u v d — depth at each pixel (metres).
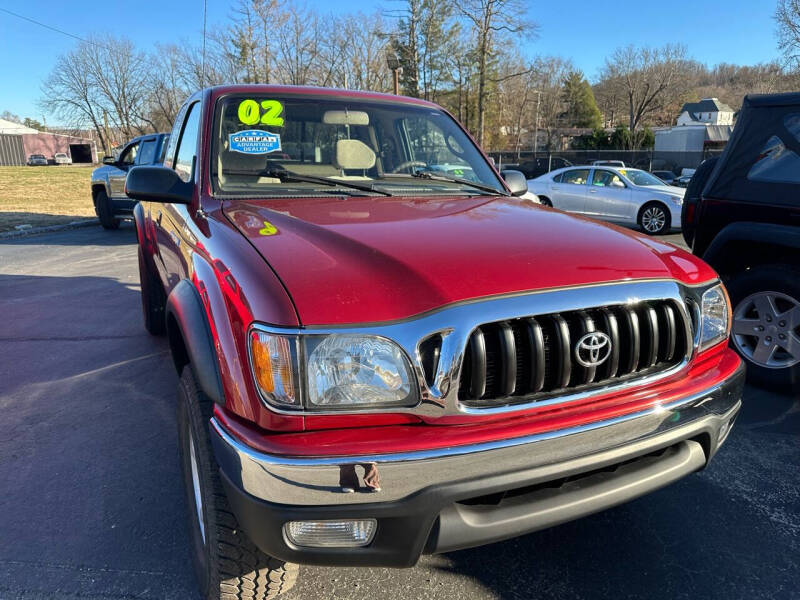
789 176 3.69
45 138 78.75
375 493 1.56
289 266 1.77
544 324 1.76
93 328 5.52
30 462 3.13
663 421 1.88
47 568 2.32
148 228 3.99
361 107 3.13
